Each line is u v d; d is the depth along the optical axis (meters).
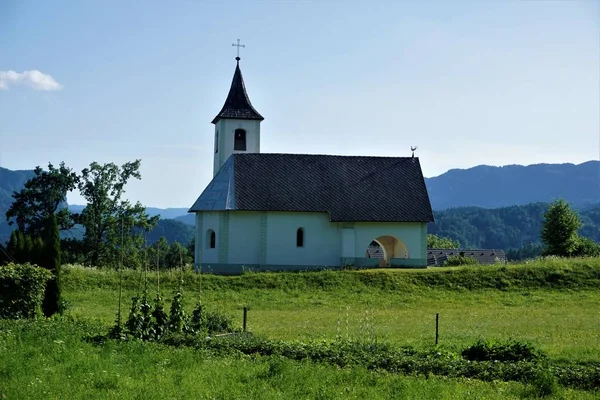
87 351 19.67
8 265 29.98
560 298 45.97
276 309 41.47
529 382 18.08
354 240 60.09
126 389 15.43
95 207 77.12
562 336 29.31
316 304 43.50
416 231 61.41
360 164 64.44
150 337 23.38
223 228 58.59
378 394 15.70
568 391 17.14
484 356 21.48
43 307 32.28
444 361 19.89
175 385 15.92
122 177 78.44
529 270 50.75
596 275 50.03
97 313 35.75
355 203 61.00
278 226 59.34
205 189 60.84
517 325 33.69
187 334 23.58
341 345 22.08
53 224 33.12
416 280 49.69
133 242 77.38
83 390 15.08
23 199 76.69
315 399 15.04
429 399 15.42
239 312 39.50
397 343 25.86
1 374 16.38
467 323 34.62
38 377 16.16
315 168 63.19
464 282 49.44
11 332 22.52
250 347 21.81
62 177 76.12
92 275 46.88
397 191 62.81
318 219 60.09
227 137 67.56
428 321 35.59
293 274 50.09
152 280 47.19
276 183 61.12
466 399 15.54
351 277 49.91
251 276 49.28
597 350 24.38
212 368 17.97
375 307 42.72
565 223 89.50
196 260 59.81
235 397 14.85
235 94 68.94
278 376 17.00
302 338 26.23
